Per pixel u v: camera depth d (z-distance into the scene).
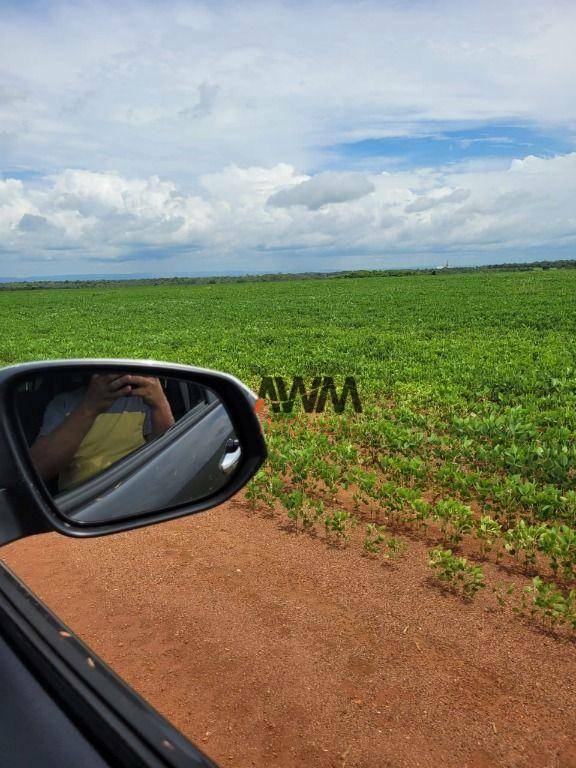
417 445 6.56
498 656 3.08
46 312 41.56
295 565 4.10
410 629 3.32
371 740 2.50
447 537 4.59
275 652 3.09
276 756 2.42
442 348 16.41
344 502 5.38
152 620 3.39
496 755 2.42
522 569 4.11
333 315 30.14
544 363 12.78
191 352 16.70
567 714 2.66
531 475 6.06
